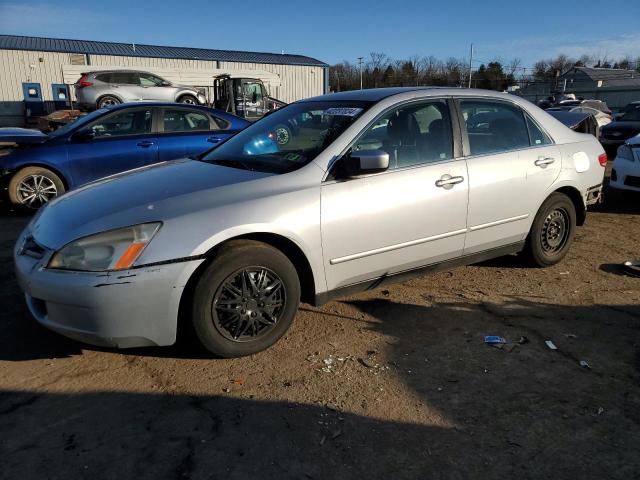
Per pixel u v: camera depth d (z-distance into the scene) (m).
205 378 3.03
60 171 6.99
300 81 38.50
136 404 2.77
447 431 2.58
